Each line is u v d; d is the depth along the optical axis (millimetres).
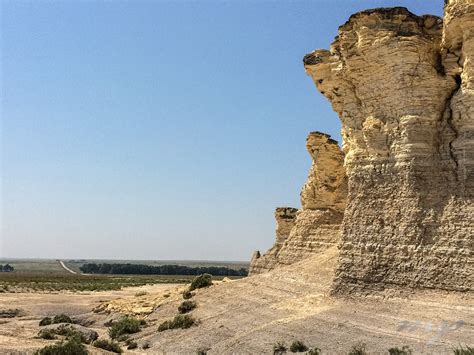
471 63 28297
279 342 28109
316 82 37500
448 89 29938
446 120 29438
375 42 31312
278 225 63438
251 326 33031
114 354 31312
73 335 36531
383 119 31469
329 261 39688
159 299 53062
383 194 30453
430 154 29234
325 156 48781
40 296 78688
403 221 29031
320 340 26734
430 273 27188
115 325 44531
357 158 32594
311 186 50188
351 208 31938
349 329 26812
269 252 62344
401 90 30156
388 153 30828
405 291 27844
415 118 29531
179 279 157625
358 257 30625
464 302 25125
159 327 40438
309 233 48750
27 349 28609
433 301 26250
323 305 31109
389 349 22891
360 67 32750
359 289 29969
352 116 34000
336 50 35812
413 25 31031
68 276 172375
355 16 32531
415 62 29938
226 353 29453
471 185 27125
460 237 26656
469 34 28266
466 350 20422
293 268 42719
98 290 98250
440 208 28031
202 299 45688
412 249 28250
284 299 36500
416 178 29031
